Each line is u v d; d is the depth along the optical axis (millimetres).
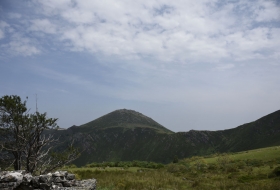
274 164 35688
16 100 17031
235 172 32438
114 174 30156
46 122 17359
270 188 20250
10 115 16766
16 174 12172
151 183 23250
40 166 18391
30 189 11969
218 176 29656
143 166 51312
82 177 26609
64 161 18516
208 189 21562
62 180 13039
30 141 17297
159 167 50812
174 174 33438
